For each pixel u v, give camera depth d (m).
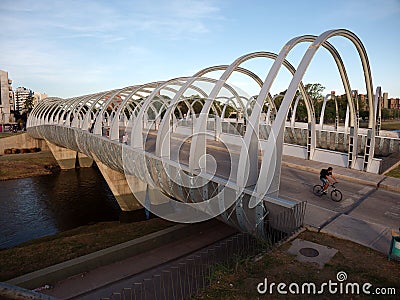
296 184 14.23
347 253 7.83
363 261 7.45
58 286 9.70
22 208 23.66
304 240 8.57
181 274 9.84
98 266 10.85
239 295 6.42
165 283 9.35
